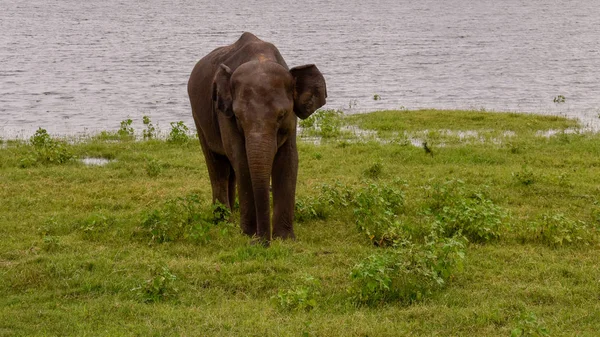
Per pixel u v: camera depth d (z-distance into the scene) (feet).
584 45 191.83
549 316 23.89
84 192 41.34
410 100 100.68
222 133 32.24
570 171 46.80
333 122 69.26
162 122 81.41
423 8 406.21
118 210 38.14
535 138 58.90
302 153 53.16
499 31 245.86
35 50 173.37
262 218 29.60
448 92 108.88
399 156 51.47
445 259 26.86
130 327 23.26
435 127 67.05
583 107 90.48
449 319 23.56
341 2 478.18
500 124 67.72
